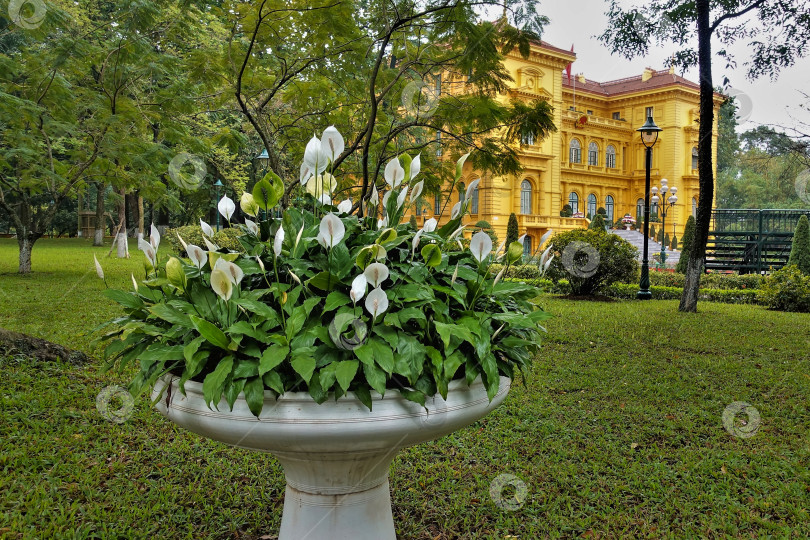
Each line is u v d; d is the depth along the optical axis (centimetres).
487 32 455
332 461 149
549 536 238
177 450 310
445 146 545
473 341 136
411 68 517
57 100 895
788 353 579
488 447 327
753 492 279
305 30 539
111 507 248
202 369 137
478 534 238
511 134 530
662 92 3688
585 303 1002
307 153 159
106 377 418
